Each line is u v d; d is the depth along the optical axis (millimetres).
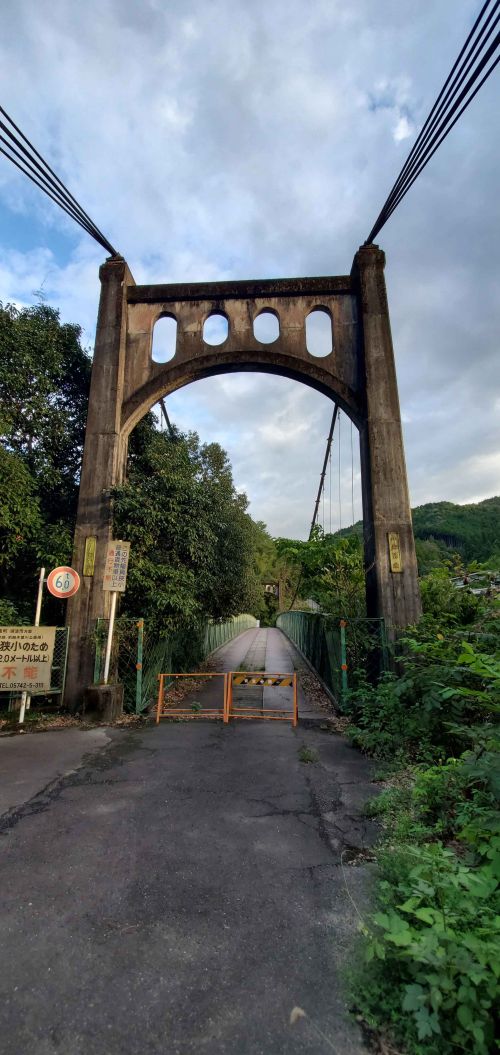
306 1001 1891
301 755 5066
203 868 2900
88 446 7832
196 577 8352
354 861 2967
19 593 8703
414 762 4625
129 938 2277
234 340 8320
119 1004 1895
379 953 1725
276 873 2836
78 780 4371
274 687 9930
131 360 8391
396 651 6711
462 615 6461
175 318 8562
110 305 8422
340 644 7055
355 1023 1784
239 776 4480
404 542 7160
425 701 4449
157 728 6215
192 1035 1749
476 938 1678
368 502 7668
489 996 1587
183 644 10391
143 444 9977
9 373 8164
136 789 4160
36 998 1926
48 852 3092
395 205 7062
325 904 2523
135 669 7277
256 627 46062
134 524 7387
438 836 3072
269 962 2107
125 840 3252
